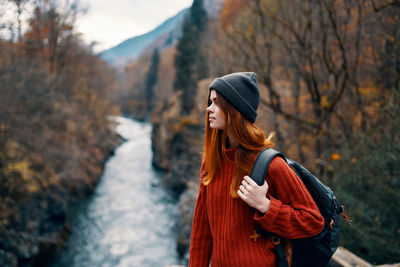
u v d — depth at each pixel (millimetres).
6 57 12562
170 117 30703
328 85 7914
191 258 1212
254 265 947
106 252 13523
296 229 885
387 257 3381
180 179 22578
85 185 20422
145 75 83750
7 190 10359
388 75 5754
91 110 28516
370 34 6449
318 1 6898
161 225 16578
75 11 19141
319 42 7824
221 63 11125
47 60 19141
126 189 22750
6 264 9359
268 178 958
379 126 4438
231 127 986
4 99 11312
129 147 40844
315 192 1008
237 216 988
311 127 8562
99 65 33938
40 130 13477
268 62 8523
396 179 3549
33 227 11469
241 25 10391
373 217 3672
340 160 4633
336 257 2477
